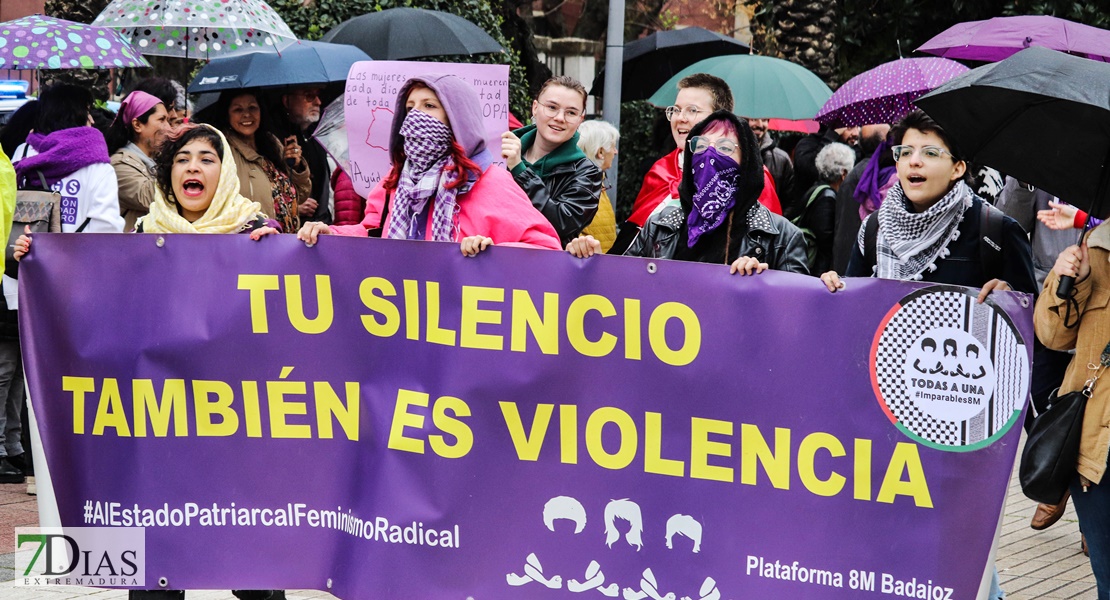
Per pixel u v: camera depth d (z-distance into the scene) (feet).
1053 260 25.59
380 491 14.26
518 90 39.37
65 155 22.79
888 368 12.99
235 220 15.94
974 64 37.96
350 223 26.17
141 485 14.74
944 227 14.44
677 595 13.58
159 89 25.25
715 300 13.39
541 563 13.92
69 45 26.09
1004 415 12.80
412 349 14.19
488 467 14.01
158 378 14.67
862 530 13.09
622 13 29.27
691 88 19.75
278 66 26.81
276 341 14.51
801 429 13.21
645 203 20.67
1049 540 22.47
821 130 35.50
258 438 14.60
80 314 14.74
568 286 13.75
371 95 18.37
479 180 14.87
